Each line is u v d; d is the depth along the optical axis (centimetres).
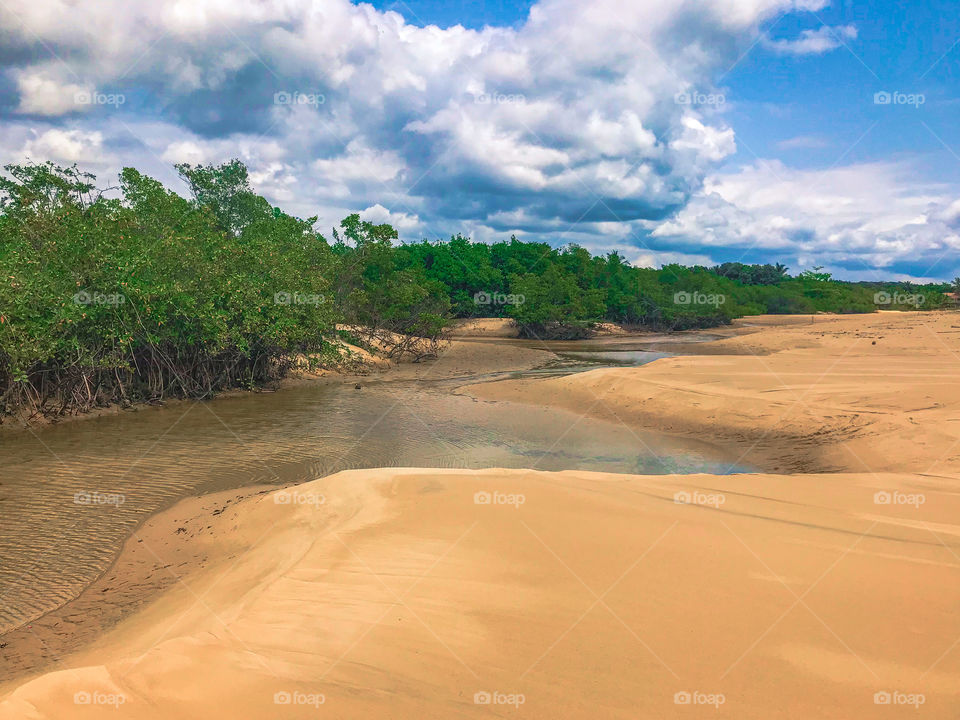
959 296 8756
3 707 475
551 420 2108
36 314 1942
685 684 514
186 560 938
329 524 959
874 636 577
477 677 529
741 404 2003
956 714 467
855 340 3894
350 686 515
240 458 1605
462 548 818
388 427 2006
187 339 2439
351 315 4275
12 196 2462
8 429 1898
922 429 1516
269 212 4659
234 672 535
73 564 954
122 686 511
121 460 1570
